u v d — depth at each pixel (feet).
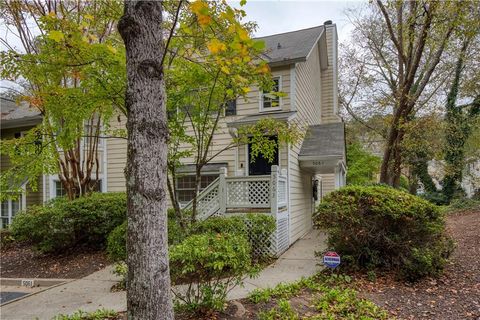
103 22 21.01
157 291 7.57
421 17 33.68
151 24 7.95
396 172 41.22
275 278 17.81
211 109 21.86
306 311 12.58
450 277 17.65
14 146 17.04
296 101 30.50
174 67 19.25
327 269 19.10
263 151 22.76
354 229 18.44
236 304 13.12
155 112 7.85
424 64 46.39
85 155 35.29
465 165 58.65
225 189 25.93
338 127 37.93
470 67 49.01
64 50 14.82
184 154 21.36
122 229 19.85
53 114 17.35
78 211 25.66
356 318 12.00
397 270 17.66
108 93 17.01
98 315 12.90
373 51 54.75
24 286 19.80
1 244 30.96
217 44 8.22
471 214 45.39
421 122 41.45
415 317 12.52
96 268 22.33
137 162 7.70
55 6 26.35
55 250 26.40
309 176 40.52
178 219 21.25
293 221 30.30
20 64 15.31
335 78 51.72
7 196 16.76
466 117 53.47
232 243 12.56
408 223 17.85
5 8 26.50
